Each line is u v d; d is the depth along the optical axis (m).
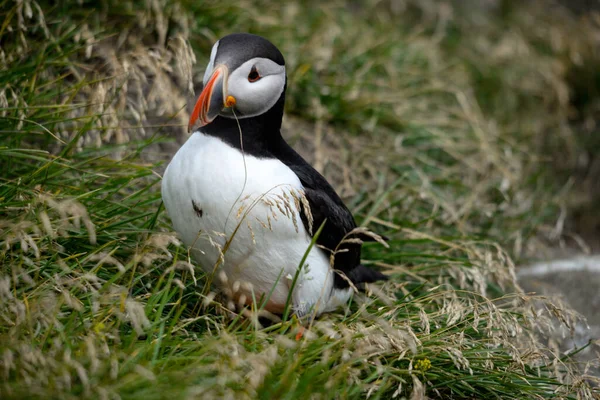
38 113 6.99
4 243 5.36
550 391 5.90
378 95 10.11
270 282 5.84
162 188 5.73
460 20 14.29
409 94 10.60
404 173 8.84
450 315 5.84
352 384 5.15
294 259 5.69
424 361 5.43
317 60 9.90
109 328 5.03
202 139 5.59
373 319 5.75
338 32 10.77
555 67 12.78
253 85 5.43
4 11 7.76
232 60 5.37
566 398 5.68
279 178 5.54
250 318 5.60
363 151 9.45
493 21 14.56
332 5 12.01
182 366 4.85
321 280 5.94
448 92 11.58
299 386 4.65
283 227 5.50
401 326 5.70
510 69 12.89
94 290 5.23
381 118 9.99
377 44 10.94
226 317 6.09
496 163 9.90
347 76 10.18
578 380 5.65
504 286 8.11
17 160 6.76
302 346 5.16
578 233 10.79
